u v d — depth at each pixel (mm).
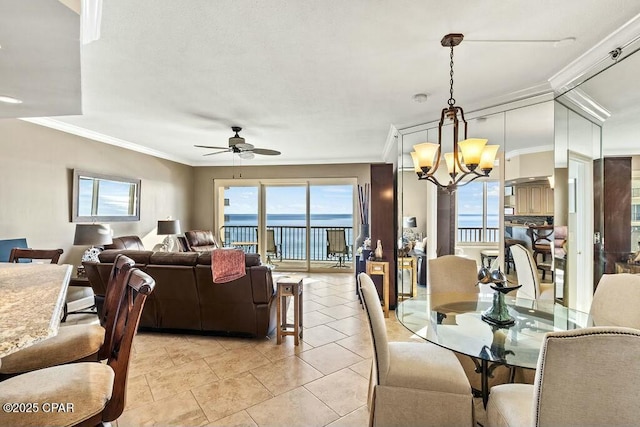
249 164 7215
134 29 1876
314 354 2863
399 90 2869
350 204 7289
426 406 1701
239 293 3088
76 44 1462
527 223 3137
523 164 3109
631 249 2699
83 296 4262
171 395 2207
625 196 2711
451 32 1917
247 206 7629
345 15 1746
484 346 1775
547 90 2791
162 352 2898
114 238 4672
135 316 1240
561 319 2164
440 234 4000
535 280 3111
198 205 7359
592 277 2910
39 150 3771
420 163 2240
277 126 4121
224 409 2055
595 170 2863
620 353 1001
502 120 3230
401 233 4371
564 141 2887
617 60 2156
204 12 1714
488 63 2330
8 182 3438
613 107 2697
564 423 1083
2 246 3293
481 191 3547
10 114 2557
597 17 1770
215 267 2975
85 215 4395
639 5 1660
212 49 2123
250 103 3221
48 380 1160
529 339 1860
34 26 1299
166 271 3047
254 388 2299
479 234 3580
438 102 3186
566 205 2922
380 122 3939
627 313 1987
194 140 4945
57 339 1559
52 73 1771
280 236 7887
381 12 1720
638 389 1009
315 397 2191
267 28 1875
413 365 1797
